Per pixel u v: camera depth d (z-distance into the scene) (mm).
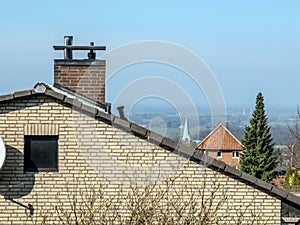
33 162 18359
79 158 18281
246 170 68000
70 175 18297
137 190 16672
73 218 18141
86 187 18234
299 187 57844
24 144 18375
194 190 17844
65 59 20969
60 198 18281
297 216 18828
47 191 18312
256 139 68312
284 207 18750
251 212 17156
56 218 18203
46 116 18312
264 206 17938
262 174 67562
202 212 16547
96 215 17766
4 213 18281
